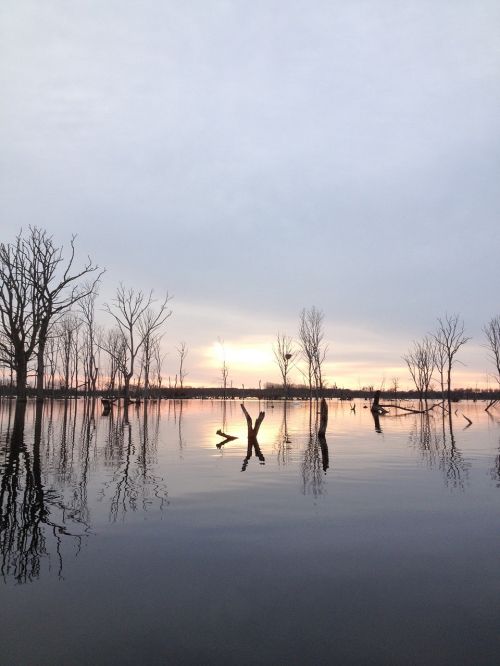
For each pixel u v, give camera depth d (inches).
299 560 191.0
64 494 300.7
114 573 176.2
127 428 831.7
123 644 129.2
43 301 1332.4
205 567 182.5
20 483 333.7
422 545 210.2
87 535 219.3
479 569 183.2
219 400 3393.2
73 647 127.6
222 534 222.8
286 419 1203.9
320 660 122.2
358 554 198.4
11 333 1298.0
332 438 700.7
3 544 206.5
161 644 129.3
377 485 340.5
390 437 720.3
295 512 263.4
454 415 1508.4
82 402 2212.1
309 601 155.1
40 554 194.7
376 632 136.2
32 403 1935.3
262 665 119.7
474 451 546.0
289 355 2305.6
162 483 340.5
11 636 133.0
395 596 159.2
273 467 419.8
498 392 3516.2
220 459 466.9
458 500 295.1
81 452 502.0
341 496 303.6
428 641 131.6
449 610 149.7
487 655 124.8
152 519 246.2
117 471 388.8
